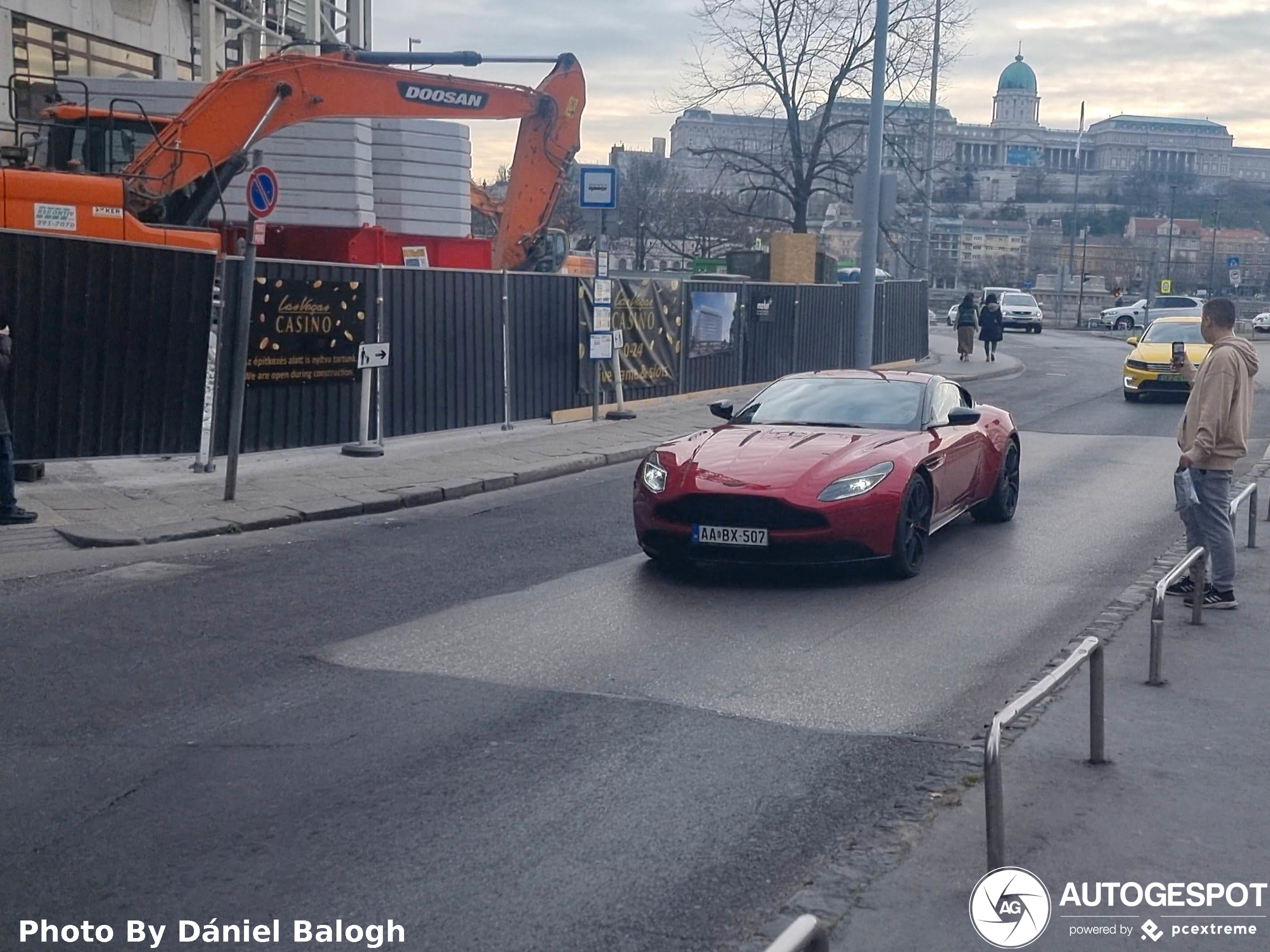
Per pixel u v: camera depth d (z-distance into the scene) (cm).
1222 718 592
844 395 1033
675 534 876
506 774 528
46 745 561
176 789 511
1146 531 1093
